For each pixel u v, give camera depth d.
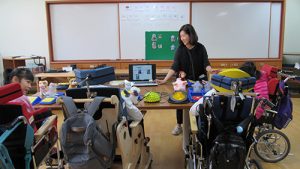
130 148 2.03
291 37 5.87
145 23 5.26
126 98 2.02
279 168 2.58
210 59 5.36
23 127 1.54
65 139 1.65
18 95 1.82
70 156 1.69
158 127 3.73
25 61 5.38
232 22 5.27
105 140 1.71
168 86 2.85
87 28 5.30
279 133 2.63
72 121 1.66
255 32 5.32
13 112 1.63
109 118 1.85
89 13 5.24
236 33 5.32
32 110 1.91
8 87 1.73
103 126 1.87
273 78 2.80
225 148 1.71
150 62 5.34
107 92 1.82
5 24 5.57
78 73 2.62
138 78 3.01
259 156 2.66
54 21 5.27
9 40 5.63
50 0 5.16
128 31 5.30
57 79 4.47
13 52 5.68
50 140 1.97
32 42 5.64
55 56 5.40
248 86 2.16
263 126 2.64
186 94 2.29
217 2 5.18
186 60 3.02
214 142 1.77
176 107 2.12
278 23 5.32
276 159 2.67
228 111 1.85
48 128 1.90
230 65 5.35
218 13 5.23
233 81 2.07
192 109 2.04
